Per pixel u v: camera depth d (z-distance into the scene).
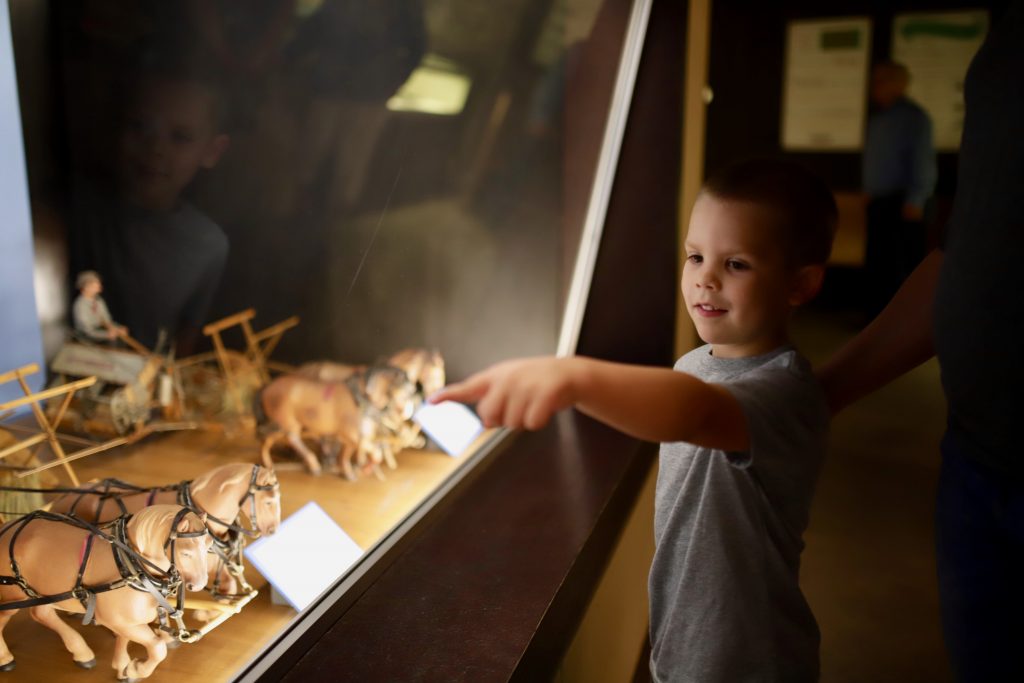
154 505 1.01
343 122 1.60
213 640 1.07
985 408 0.81
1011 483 0.81
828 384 0.95
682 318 2.63
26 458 1.03
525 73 2.17
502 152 2.16
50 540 0.93
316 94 1.52
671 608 0.92
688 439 0.63
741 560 0.86
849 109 6.11
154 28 1.21
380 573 1.30
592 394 0.54
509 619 1.18
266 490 1.14
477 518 1.51
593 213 2.45
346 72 1.58
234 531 1.13
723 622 0.87
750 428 0.66
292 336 1.56
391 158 1.76
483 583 1.28
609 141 2.40
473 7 1.93
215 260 1.34
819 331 4.92
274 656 1.05
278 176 1.47
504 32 2.05
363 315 1.75
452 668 1.06
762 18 6.21
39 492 1.00
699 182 2.78
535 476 1.72
